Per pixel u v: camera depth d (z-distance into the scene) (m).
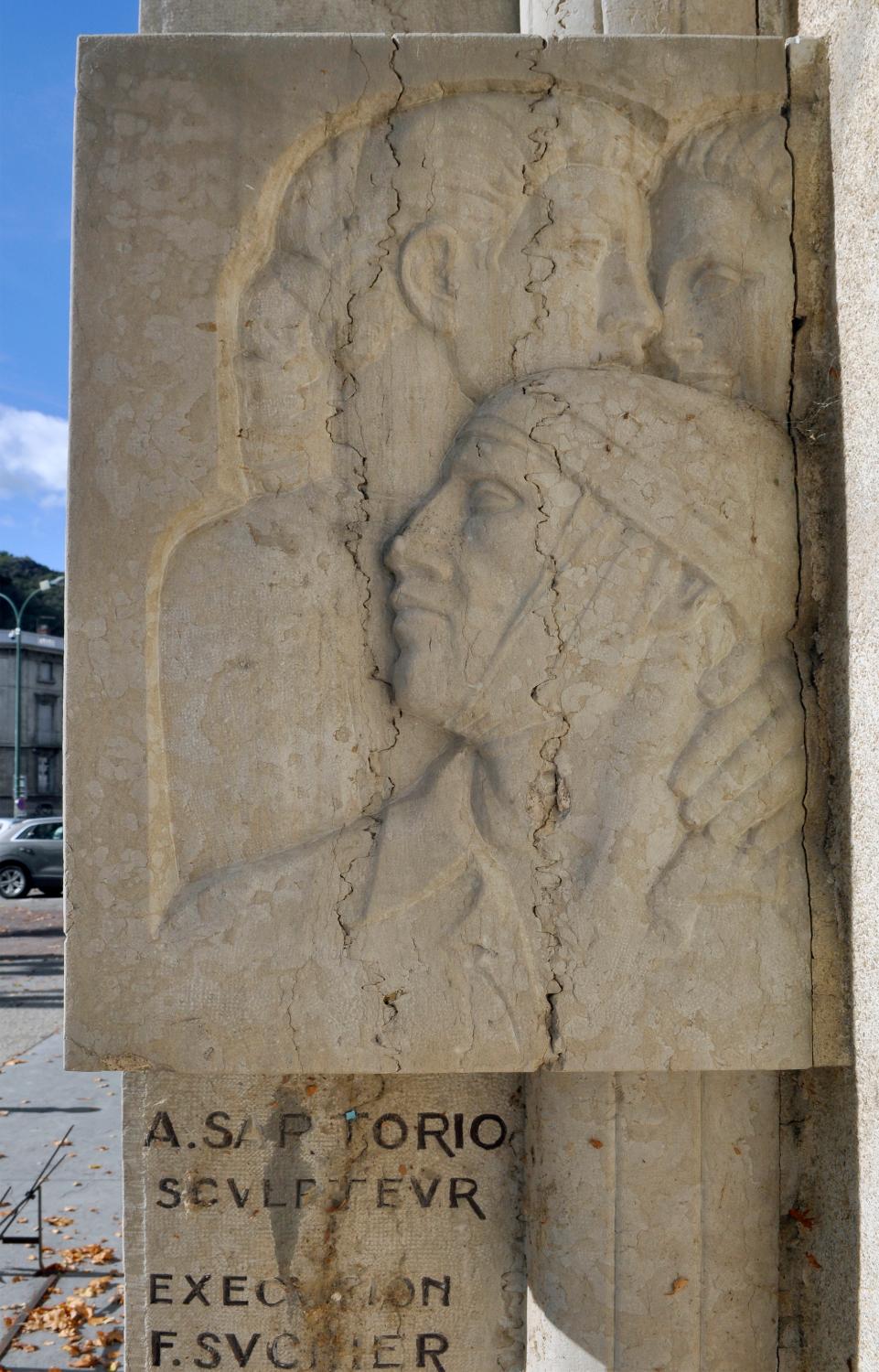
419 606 2.02
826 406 2.06
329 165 2.07
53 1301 3.76
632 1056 1.99
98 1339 3.48
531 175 2.07
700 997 1.99
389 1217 2.29
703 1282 2.10
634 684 2.01
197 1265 2.28
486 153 2.07
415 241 2.06
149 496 2.01
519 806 2.00
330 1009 1.98
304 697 2.04
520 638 2.01
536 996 1.99
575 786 2.00
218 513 2.04
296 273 2.05
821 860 2.04
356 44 2.04
